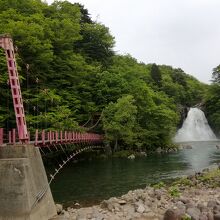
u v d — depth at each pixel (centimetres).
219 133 9031
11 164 1480
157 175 3166
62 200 2180
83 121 5012
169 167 3703
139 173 3306
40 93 3794
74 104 4572
